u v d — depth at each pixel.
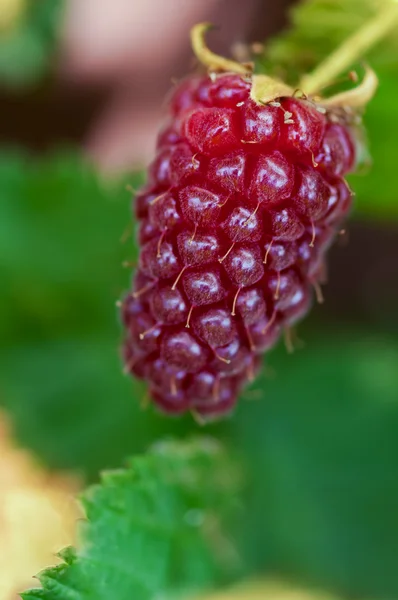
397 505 0.30
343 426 0.31
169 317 0.22
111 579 0.24
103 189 0.30
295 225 0.22
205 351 0.22
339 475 0.30
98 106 0.35
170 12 0.35
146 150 0.34
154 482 0.26
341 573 0.29
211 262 0.22
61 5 0.34
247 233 0.22
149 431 0.29
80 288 0.30
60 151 0.30
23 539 0.27
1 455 0.28
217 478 0.27
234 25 0.33
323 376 0.31
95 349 0.30
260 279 0.22
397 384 0.31
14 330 0.30
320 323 0.33
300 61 0.26
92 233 0.30
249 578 0.28
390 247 0.36
